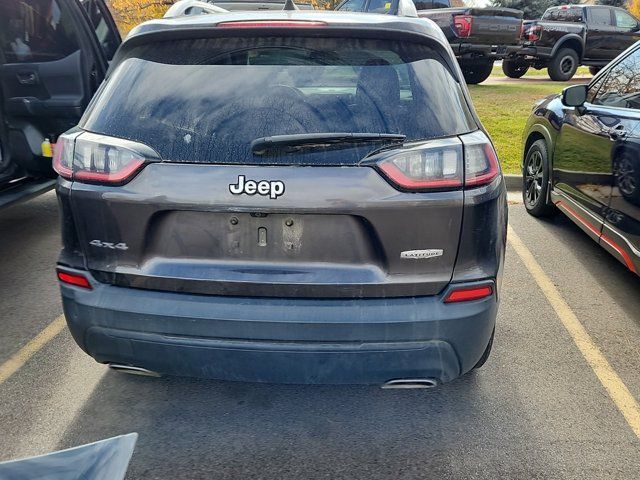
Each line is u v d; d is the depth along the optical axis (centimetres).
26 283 412
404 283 212
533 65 1549
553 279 427
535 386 295
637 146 350
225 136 211
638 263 349
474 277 216
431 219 208
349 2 1062
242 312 211
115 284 224
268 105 215
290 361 214
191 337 215
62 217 230
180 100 220
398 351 212
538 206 556
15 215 564
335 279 210
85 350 236
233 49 227
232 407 276
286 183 204
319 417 269
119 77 234
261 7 770
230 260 215
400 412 273
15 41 425
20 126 422
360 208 205
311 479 231
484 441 254
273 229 211
